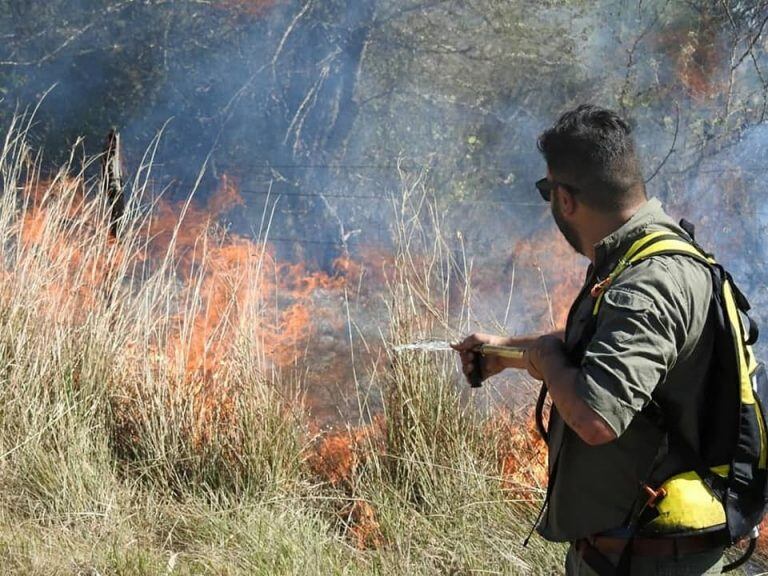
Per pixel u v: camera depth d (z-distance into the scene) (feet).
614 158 7.48
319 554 12.44
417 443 14.16
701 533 7.27
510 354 8.12
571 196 7.64
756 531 7.68
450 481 13.87
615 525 7.40
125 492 13.84
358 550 13.16
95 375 15.05
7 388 14.69
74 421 14.40
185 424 14.80
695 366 7.24
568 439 7.68
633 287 7.06
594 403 6.82
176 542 13.07
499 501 13.51
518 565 12.63
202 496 14.10
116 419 15.08
